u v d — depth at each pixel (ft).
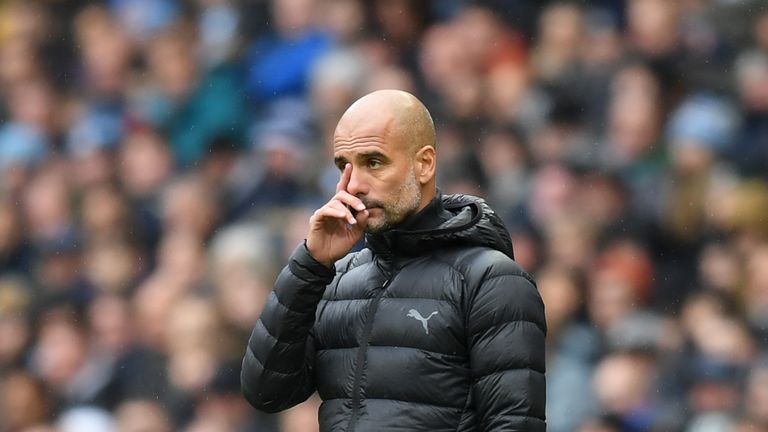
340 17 131.34
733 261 100.07
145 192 130.72
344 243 42.01
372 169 41.98
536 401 41.01
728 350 93.81
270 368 42.83
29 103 149.48
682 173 107.14
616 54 116.57
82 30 154.20
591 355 95.20
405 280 42.60
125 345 112.68
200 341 102.27
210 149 129.80
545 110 114.32
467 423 41.57
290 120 120.88
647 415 91.30
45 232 131.95
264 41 135.23
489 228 42.83
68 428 111.04
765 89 111.65
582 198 105.70
